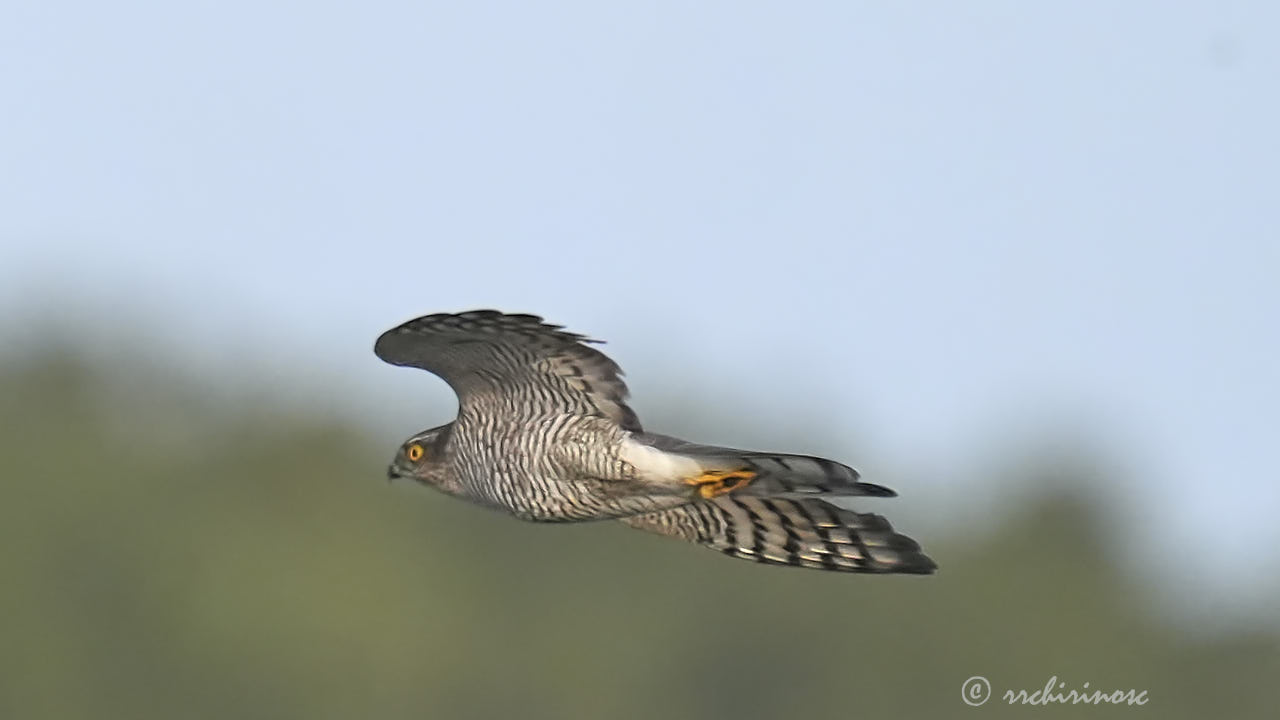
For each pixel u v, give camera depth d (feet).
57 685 83.10
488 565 90.53
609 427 37.88
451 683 86.69
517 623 89.92
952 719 91.61
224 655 84.38
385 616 86.58
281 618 85.30
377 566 88.22
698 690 91.09
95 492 89.71
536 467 38.32
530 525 91.40
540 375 37.91
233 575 86.79
